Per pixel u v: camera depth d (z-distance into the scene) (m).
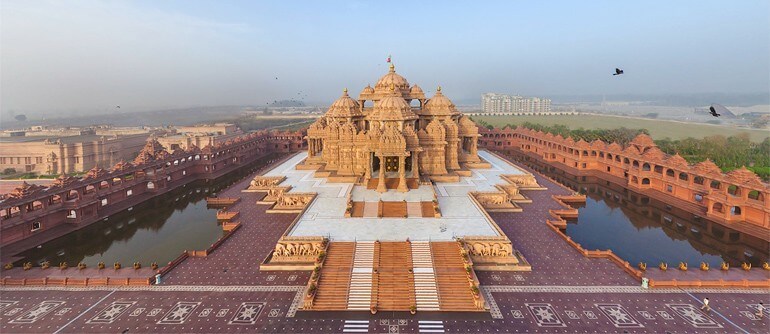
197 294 37.22
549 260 44.06
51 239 54.16
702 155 102.75
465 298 35.47
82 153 105.75
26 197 51.56
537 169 105.88
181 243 54.75
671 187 73.69
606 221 62.22
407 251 41.50
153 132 161.12
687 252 50.50
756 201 56.44
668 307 34.66
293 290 37.88
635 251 50.50
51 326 32.22
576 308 34.53
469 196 60.75
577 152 103.44
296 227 47.97
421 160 72.44
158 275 39.19
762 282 37.91
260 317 33.41
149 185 82.69
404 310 34.16
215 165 99.38
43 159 102.88
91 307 34.97
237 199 70.38
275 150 139.62
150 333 31.31
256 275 40.94
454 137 77.50
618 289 37.75
